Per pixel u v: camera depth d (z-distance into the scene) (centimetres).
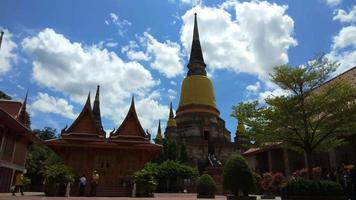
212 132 7475
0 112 3291
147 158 3891
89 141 3734
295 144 2308
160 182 5116
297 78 2125
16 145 4131
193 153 7012
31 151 5753
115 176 3709
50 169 3006
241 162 2438
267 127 2177
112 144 3719
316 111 2053
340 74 3156
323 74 2122
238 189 2378
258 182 3878
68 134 3753
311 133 2189
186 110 7681
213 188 3219
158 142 6394
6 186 3856
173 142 6034
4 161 3709
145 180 3128
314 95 2094
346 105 1995
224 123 8044
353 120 2011
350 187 1903
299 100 2072
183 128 7494
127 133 3866
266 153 4694
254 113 2202
